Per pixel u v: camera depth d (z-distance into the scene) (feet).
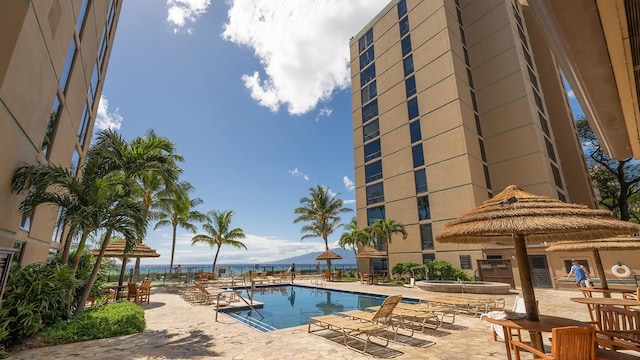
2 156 20.48
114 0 53.78
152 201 69.62
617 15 4.89
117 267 52.37
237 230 103.30
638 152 12.04
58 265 25.55
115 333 24.39
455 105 79.97
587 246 26.58
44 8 22.75
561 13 5.08
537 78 99.91
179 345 21.90
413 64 93.86
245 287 66.69
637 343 16.80
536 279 55.36
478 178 76.43
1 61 18.76
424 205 82.79
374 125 104.99
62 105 31.71
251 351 20.49
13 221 23.49
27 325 21.16
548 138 87.20
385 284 71.92
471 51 92.27
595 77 7.00
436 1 90.58
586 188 91.86
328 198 110.42
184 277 82.74
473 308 36.11
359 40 119.44
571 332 12.12
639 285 45.50
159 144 36.17
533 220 13.88
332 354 19.83
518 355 14.93
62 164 35.45
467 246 70.03
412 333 24.03
